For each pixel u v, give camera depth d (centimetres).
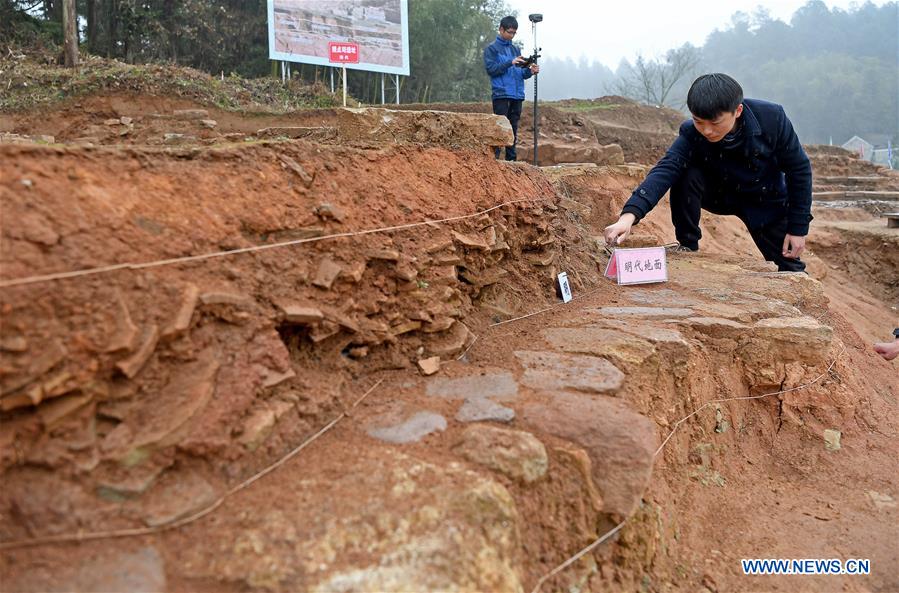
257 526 172
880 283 1241
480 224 346
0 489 157
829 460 363
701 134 458
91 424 175
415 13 2169
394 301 279
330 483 192
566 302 404
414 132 390
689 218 565
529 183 439
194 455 184
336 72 2012
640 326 349
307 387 231
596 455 231
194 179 235
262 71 1858
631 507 222
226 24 1739
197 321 204
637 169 934
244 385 203
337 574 160
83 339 173
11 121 1002
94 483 167
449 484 192
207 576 157
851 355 458
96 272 183
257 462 198
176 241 211
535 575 203
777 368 375
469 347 311
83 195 197
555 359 299
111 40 1530
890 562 281
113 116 1049
